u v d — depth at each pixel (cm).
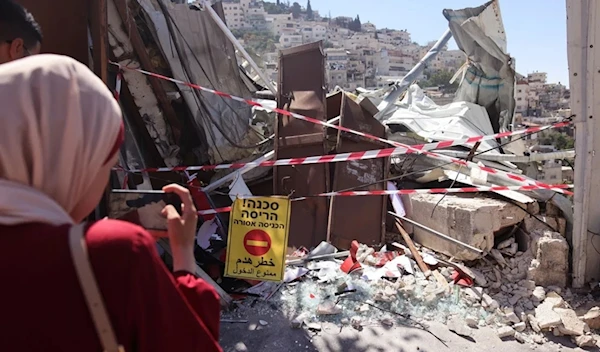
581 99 418
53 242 90
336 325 382
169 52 589
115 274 90
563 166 708
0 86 95
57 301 88
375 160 559
